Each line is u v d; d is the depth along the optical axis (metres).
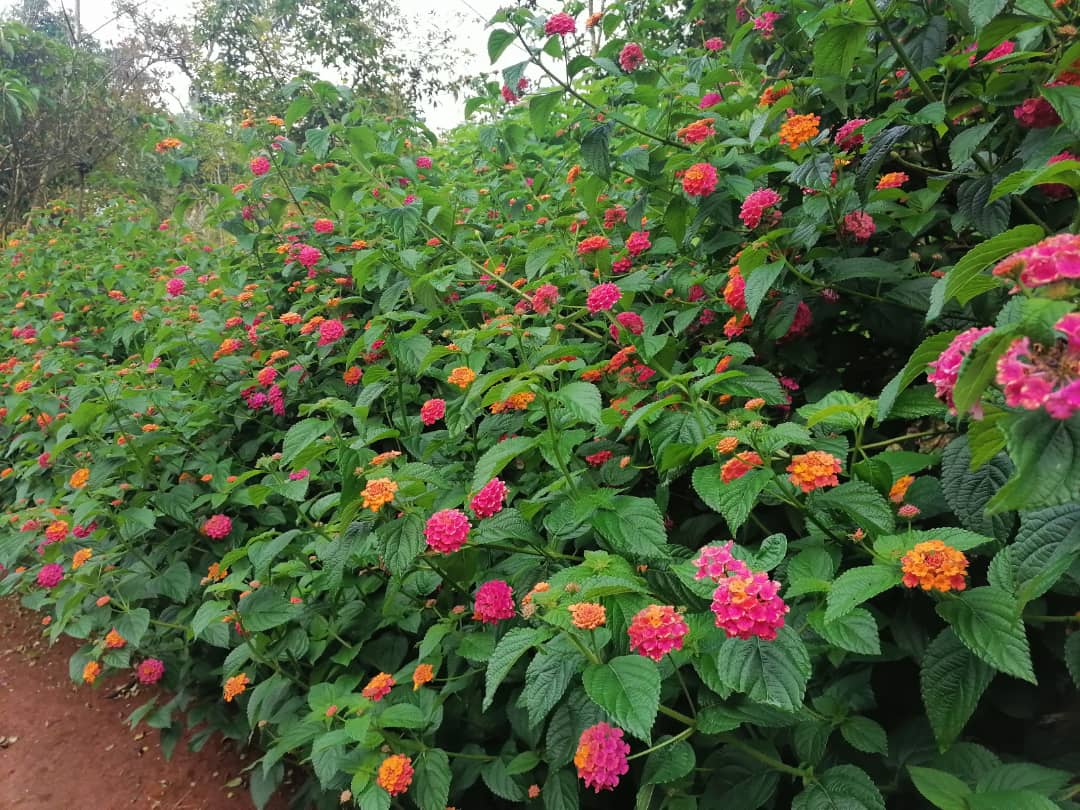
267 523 2.89
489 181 4.43
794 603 1.46
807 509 1.40
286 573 2.32
